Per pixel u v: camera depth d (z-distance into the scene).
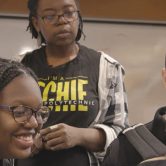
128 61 2.61
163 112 1.27
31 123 0.91
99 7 2.59
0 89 0.89
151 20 2.64
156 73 2.62
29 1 1.59
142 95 2.61
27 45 2.52
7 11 2.52
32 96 0.92
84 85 1.50
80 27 1.60
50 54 1.57
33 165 1.42
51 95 1.48
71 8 1.50
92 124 1.49
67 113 1.46
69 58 1.56
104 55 1.59
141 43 2.62
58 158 1.43
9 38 2.51
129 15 2.62
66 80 1.51
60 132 1.38
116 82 1.56
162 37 2.64
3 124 0.89
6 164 1.12
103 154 1.48
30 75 0.96
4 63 0.95
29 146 0.92
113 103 1.54
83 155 1.45
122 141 1.27
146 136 1.20
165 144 1.21
